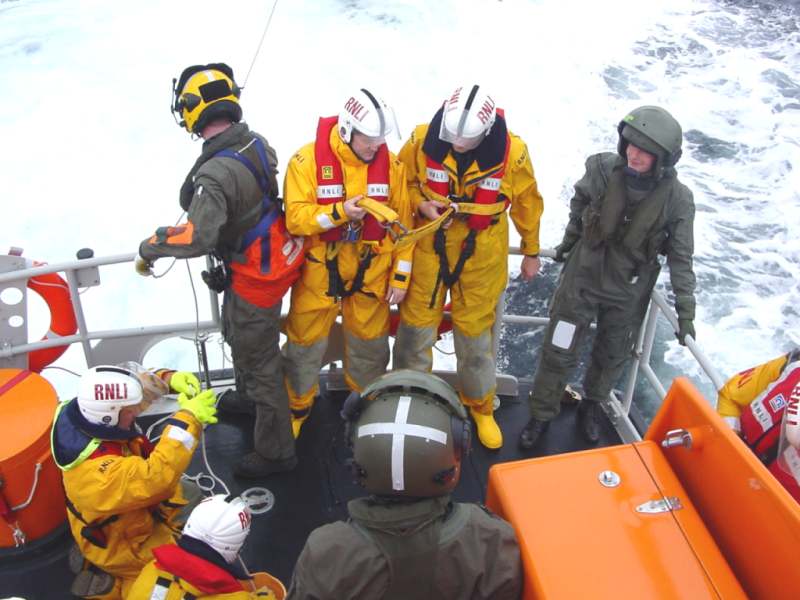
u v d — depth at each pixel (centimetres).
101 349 343
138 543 261
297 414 344
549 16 1276
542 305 716
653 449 192
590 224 304
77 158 973
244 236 273
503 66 1167
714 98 1156
